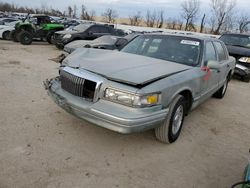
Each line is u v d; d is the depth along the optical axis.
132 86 3.29
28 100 5.30
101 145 3.81
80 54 4.48
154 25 44.59
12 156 3.31
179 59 4.63
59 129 4.14
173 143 4.12
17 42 16.70
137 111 3.23
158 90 3.38
